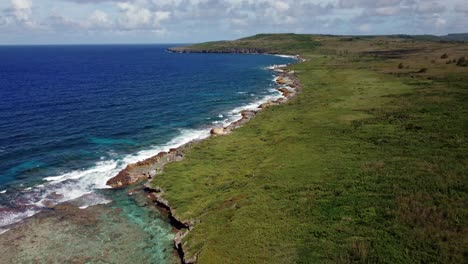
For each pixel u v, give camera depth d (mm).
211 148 51906
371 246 24391
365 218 27922
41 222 33781
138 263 28016
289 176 38062
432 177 32969
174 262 28062
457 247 22984
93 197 39125
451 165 35188
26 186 40969
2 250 29453
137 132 62969
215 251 26172
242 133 58969
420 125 50406
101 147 54719
